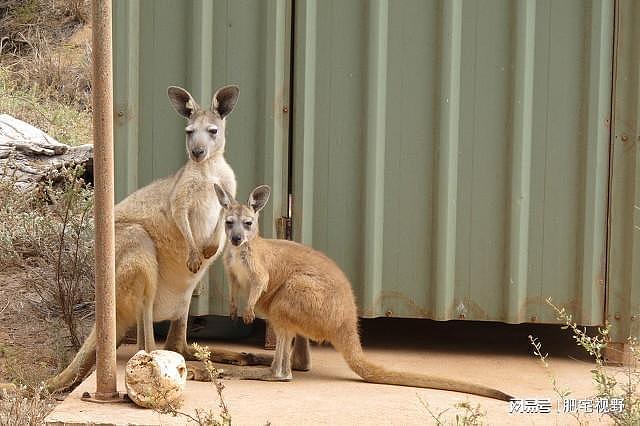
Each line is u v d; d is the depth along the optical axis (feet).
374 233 30.71
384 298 31.09
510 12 29.99
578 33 29.94
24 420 23.52
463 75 30.35
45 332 33.68
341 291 27.40
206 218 28.37
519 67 29.99
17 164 43.50
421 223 30.78
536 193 30.42
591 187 30.07
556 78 30.12
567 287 30.50
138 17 30.78
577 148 30.22
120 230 28.43
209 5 30.66
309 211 31.01
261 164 30.96
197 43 30.60
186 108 28.66
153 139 31.07
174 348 29.71
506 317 30.68
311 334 27.50
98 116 23.91
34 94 61.05
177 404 24.64
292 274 27.50
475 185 30.53
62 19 72.28
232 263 27.45
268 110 30.66
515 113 30.12
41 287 35.88
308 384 27.32
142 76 30.96
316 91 30.76
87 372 28.32
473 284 30.78
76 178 39.37
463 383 26.55
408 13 30.30
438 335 33.94
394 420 23.90
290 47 30.66
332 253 31.09
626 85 29.84
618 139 29.91
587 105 29.99
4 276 37.88
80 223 34.32
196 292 31.32
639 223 29.84
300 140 30.71
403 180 30.71
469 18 30.17
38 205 40.32
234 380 27.61
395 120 30.60
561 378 28.55
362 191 30.81
